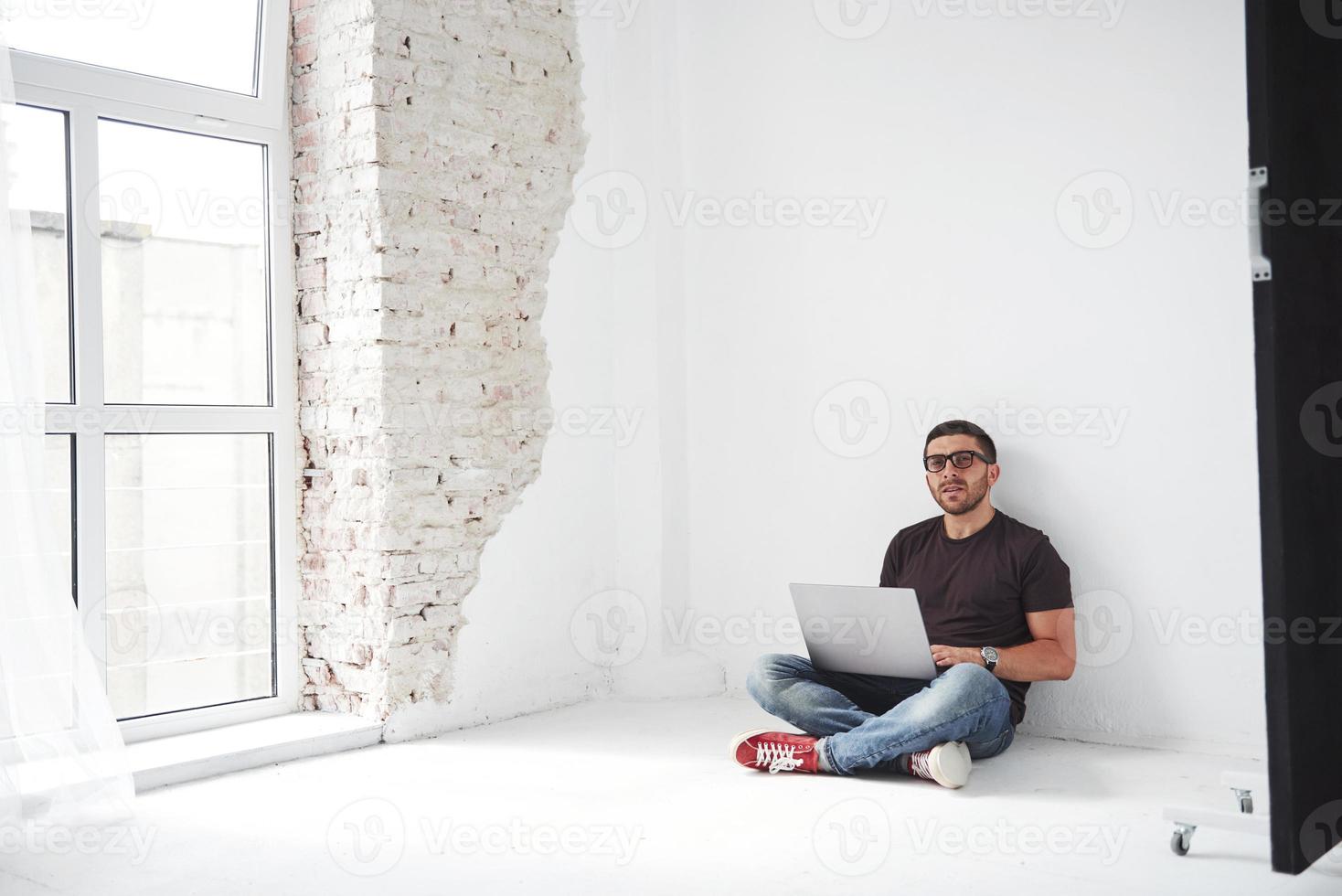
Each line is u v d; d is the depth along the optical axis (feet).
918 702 8.96
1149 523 10.21
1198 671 9.98
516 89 11.95
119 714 10.08
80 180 9.64
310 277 11.18
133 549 10.16
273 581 11.18
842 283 12.07
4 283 8.16
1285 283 6.31
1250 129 6.17
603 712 12.11
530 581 12.13
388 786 9.21
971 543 10.34
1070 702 10.61
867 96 11.86
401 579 10.85
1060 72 10.65
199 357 10.65
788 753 9.43
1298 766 6.26
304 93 11.13
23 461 8.18
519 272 12.01
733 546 12.92
